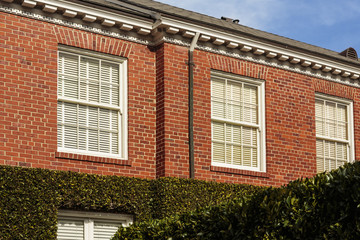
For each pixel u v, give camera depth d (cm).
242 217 909
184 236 1028
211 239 968
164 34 1532
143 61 1534
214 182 1487
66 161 1372
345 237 804
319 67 1806
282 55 1716
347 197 830
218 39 1596
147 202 1416
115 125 1486
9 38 1348
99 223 1388
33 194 1248
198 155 1529
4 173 1220
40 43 1387
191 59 1561
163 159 1479
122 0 1531
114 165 1438
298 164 1716
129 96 1496
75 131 1427
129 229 1175
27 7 1382
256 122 1683
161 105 1512
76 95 1442
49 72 1388
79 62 1455
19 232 1216
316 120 1819
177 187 1423
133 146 1478
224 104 1631
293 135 1725
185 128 1523
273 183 1653
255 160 1659
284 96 1731
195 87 1562
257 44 1662
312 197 866
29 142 1334
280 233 866
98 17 1455
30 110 1348
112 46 1491
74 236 1348
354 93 1906
